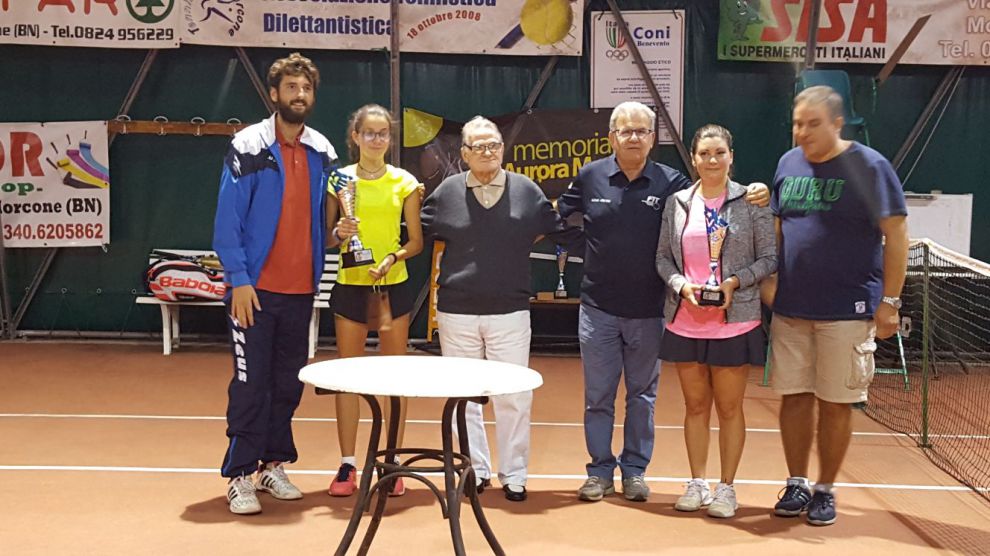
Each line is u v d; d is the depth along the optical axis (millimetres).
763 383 8602
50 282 10461
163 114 10281
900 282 4332
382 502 3557
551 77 10211
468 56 10195
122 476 5184
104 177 10203
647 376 4941
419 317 10352
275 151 4609
